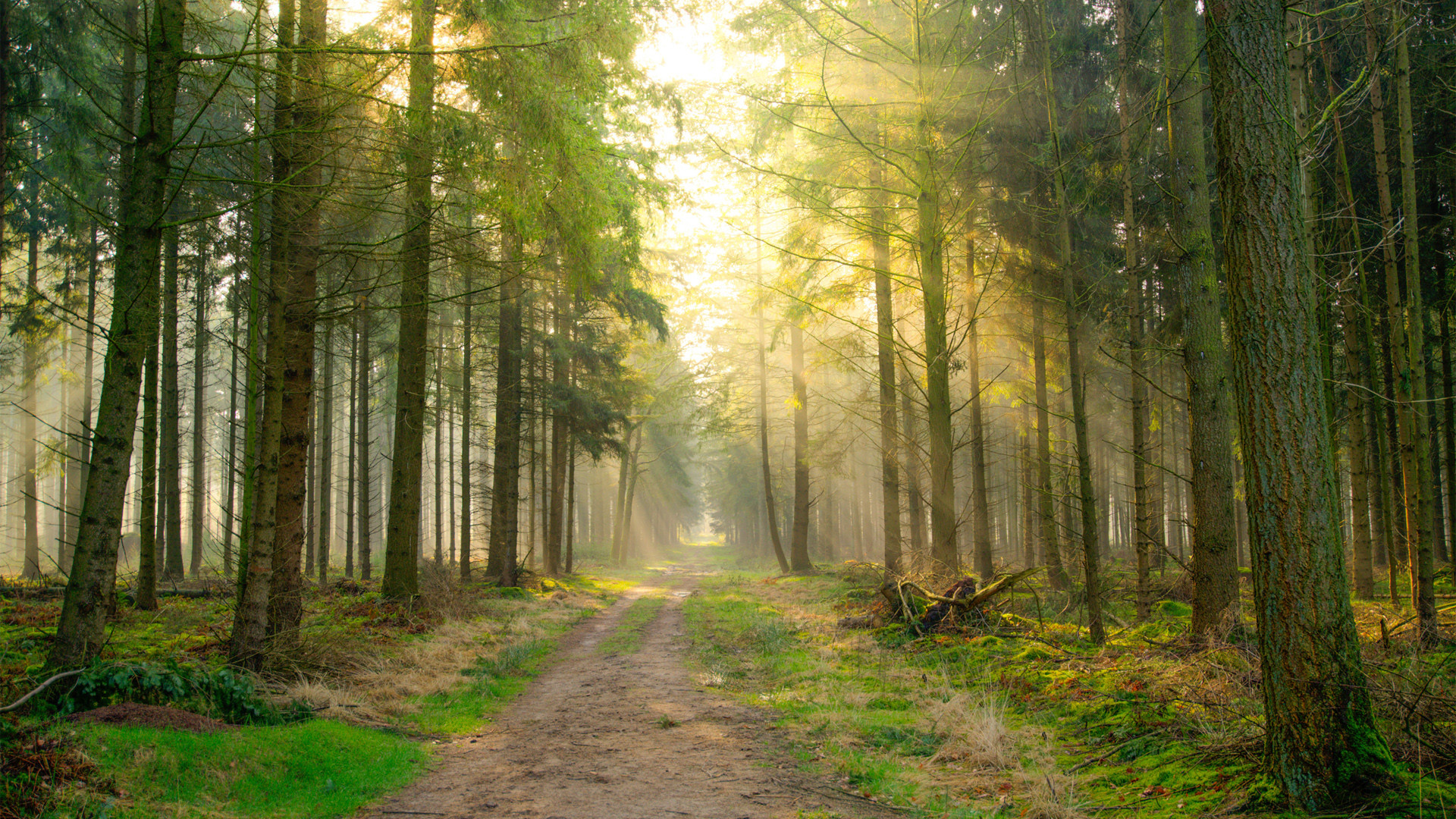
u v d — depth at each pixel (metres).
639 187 14.34
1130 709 6.22
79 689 5.70
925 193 11.07
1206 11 4.58
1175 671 6.72
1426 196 13.59
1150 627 9.44
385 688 7.99
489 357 22.23
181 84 7.09
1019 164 12.70
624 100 12.19
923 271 11.34
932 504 11.73
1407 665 5.66
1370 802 3.75
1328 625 4.05
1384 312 14.35
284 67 7.42
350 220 9.33
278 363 8.11
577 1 9.09
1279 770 4.13
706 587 23.50
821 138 12.51
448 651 10.15
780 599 17.55
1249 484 4.36
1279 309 4.25
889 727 6.62
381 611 12.21
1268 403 4.25
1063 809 4.51
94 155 12.44
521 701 8.13
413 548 13.38
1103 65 12.86
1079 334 14.12
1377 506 15.73
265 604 7.90
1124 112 10.37
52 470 21.14
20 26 10.58
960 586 11.05
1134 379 9.41
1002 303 14.65
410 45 7.64
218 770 4.84
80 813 3.90
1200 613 8.23
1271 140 4.30
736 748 6.19
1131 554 24.30
